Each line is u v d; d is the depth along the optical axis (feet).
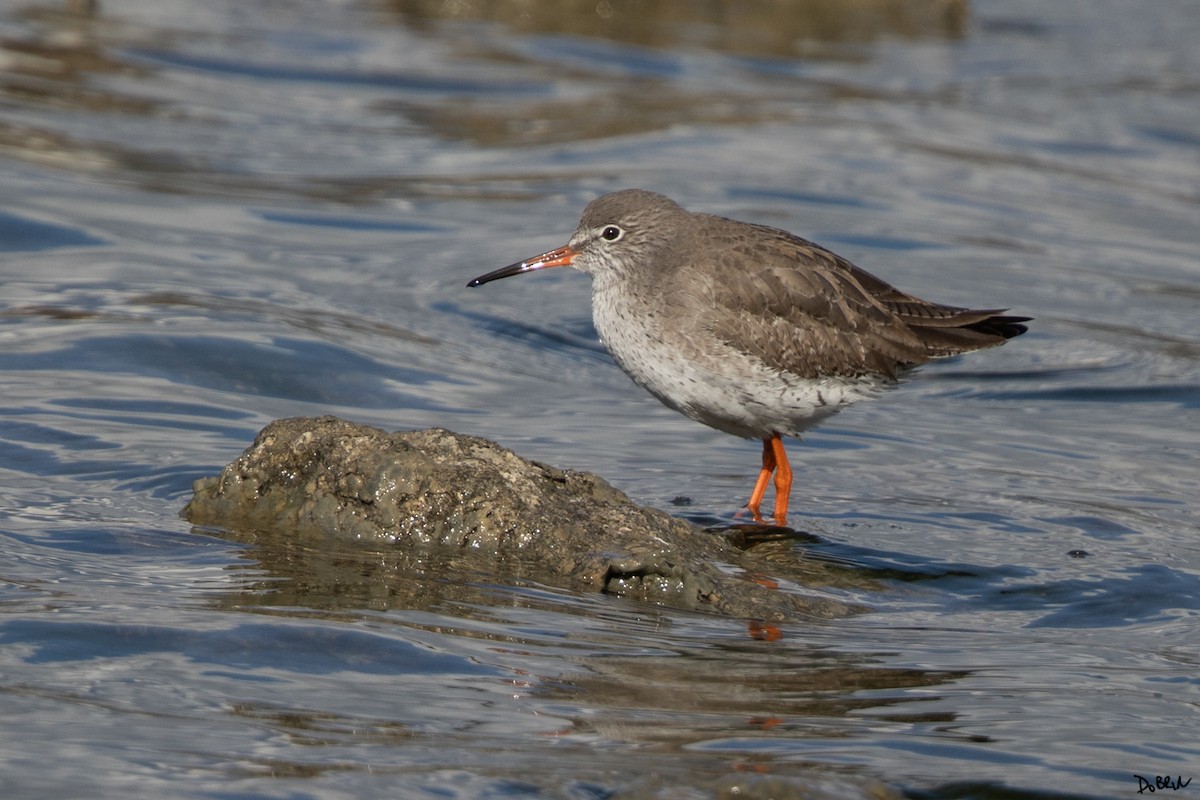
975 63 114.01
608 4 119.85
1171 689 29.84
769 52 113.50
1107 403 55.98
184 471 41.19
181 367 50.80
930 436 51.78
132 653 28.12
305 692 26.91
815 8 123.24
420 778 23.53
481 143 87.97
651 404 54.54
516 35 113.19
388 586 33.42
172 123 84.74
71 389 47.50
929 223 77.30
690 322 44.27
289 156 82.28
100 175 73.67
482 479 37.32
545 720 26.27
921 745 25.96
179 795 22.62
